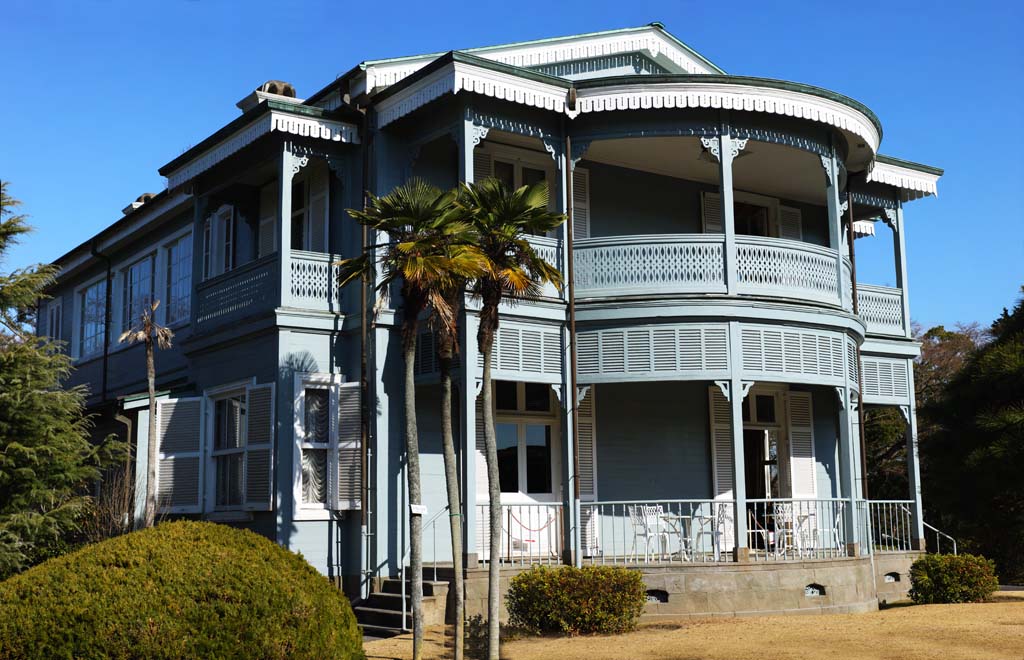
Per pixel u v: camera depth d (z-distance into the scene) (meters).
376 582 15.57
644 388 18.52
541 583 13.95
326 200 17.47
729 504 18.80
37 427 16.03
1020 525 17.92
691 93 16.12
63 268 26.70
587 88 16.23
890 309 21.16
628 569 15.10
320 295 16.45
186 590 8.55
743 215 20.52
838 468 20.72
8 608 8.38
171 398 17.64
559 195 16.53
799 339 16.62
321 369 16.23
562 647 12.83
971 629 13.16
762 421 19.89
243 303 17.09
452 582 14.78
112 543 9.05
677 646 12.52
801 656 11.63
